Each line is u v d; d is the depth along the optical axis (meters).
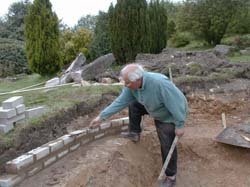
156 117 4.33
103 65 9.46
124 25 10.61
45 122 4.81
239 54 13.89
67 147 4.62
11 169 3.86
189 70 8.66
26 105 5.68
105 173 4.30
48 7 10.41
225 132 5.66
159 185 4.59
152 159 5.16
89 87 6.98
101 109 6.07
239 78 8.47
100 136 5.23
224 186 4.95
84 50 15.12
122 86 7.11
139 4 10.74
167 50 11.12
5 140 4.13
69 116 5.38
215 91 7.30
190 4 18.88
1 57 14.91
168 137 4.36
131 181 4.47
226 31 18.41
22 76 12.67
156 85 3.97
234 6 18.20
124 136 5.24
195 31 18.80
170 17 22.42
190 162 5.33
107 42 13.73
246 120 6.40
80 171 4.20
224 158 5.35
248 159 5.30
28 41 10.45
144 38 10.80
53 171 4.20
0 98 6.57
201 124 6.33
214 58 9.59
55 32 10.50
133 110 4.96
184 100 4.12
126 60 10.88
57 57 10.58
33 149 4.34
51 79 9.52
